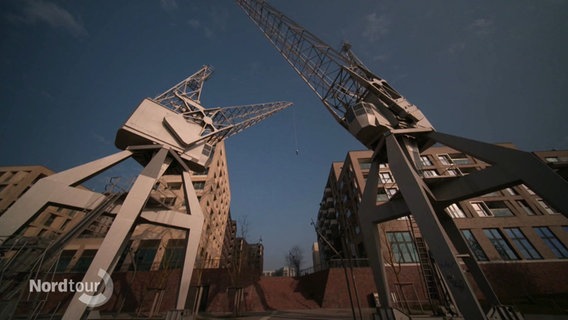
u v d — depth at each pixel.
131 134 15.67
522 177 10.27
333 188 50.28
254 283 25.56
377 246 14.09
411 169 12.63
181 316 12.38
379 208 14.61
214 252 39.72
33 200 11.00
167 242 29.62
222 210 48.66
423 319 14.17
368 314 17.62
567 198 8.77
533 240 29.05
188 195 15.87
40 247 10.16
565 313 16.58
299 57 21.23
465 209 32.03
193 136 17.70
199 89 21.66
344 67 17.97
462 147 13.09
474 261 12.98
